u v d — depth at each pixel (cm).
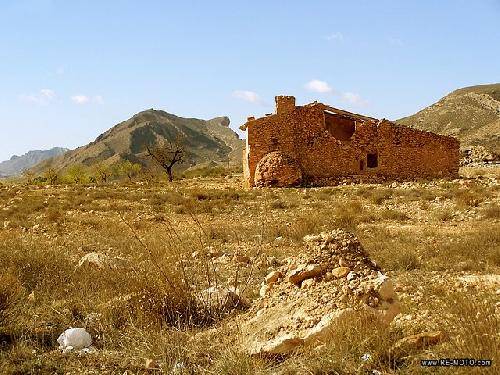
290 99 4216
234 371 623
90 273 1117
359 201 2958
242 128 4281
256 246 1647
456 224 2066
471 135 13288
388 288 711
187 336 741
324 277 767
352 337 639
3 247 1341
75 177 8581
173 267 1008
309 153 4234
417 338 636
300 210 2709
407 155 4350
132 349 713
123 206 3066
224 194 3475
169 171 6669
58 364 672
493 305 738
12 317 827
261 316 753
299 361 617
